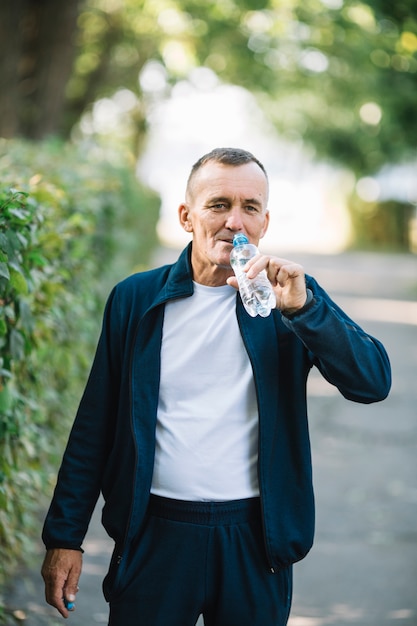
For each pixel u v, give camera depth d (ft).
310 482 9.59
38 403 16.02
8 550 14.47
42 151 26.16
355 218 123.95
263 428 9.37
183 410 9.52
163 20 67.21
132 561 9.46
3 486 12.89
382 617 15.78
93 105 72.02
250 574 9.43
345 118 99.25
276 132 106.63
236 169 9.45
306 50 69.41
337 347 9.02
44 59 48.16
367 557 18.66
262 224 9.62
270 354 9.50
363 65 69.62
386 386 9.34
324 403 34.55
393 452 27.55
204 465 9.41
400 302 68.90
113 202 26.09
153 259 61.46
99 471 9.94
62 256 16.70
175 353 9.61
